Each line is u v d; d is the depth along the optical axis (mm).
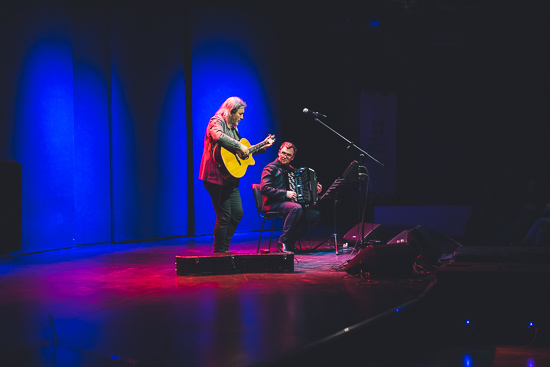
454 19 9062
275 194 5996
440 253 5305
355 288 4414
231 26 8125
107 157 7254
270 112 8516
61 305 3900
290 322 3473
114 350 2979
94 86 7109
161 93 7633
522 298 4215
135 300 4039
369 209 9000
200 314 3656
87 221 7090
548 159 9172
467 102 9695
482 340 4293
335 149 9344
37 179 6398
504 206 7391
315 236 7648
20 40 6203
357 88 9422
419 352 4004
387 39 9336
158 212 7652
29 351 2945
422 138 9727
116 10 7164
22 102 6238
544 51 9039
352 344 3357
